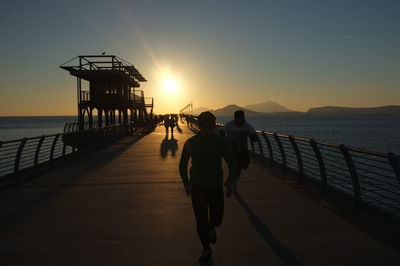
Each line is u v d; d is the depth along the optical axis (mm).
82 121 41812
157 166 15969
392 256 5520
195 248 6074
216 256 5680
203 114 5586
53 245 6273
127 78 42062
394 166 6797
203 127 5551
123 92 45344
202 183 5516
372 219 7492
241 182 11836
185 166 5609
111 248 6102
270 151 15633
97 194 10391
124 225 7391
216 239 5984
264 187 11000
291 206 8656
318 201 9125
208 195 5582
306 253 5703
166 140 31672
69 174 14141
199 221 5457
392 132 140250
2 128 198625
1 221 7750
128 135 38875
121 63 39531
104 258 5680
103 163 17312
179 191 10711
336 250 5801
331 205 8695
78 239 6570
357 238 6344
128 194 10352
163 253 5863
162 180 12531
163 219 7805
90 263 5492
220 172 5605
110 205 9078
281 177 12758
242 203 8992
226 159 5707
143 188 11188
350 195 9156
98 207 8883
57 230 7102
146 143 28641
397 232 6641
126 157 19625
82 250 6027
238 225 7215
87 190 10992
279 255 5656
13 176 12961
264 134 16516
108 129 30359
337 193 9766
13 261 5594
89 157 19875
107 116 44406
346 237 6406
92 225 7406
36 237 6699
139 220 7738
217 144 5566
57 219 7867
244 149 9812
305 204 8844
